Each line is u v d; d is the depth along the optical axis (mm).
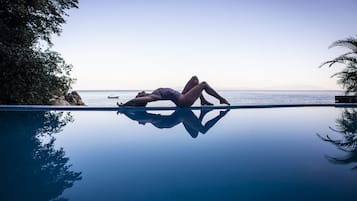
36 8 6555
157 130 2887
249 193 1126
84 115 4043
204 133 2738
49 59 6230
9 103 5734
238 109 5203
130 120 3639
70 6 7859
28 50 5785
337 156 1812
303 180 1289
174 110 4855
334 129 3039
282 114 4512
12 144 2115
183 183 1253
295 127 3166
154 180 1290
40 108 4418
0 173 1357
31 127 2932
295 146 2111
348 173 1403
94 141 2264
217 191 1147
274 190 1158
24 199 1044
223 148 2035
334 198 1065
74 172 1403
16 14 6203
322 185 1227
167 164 1577
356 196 1083
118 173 1400
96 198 1065
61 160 1651
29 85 5691
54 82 6410
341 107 5961
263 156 1801
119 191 1148
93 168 1485
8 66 5414
